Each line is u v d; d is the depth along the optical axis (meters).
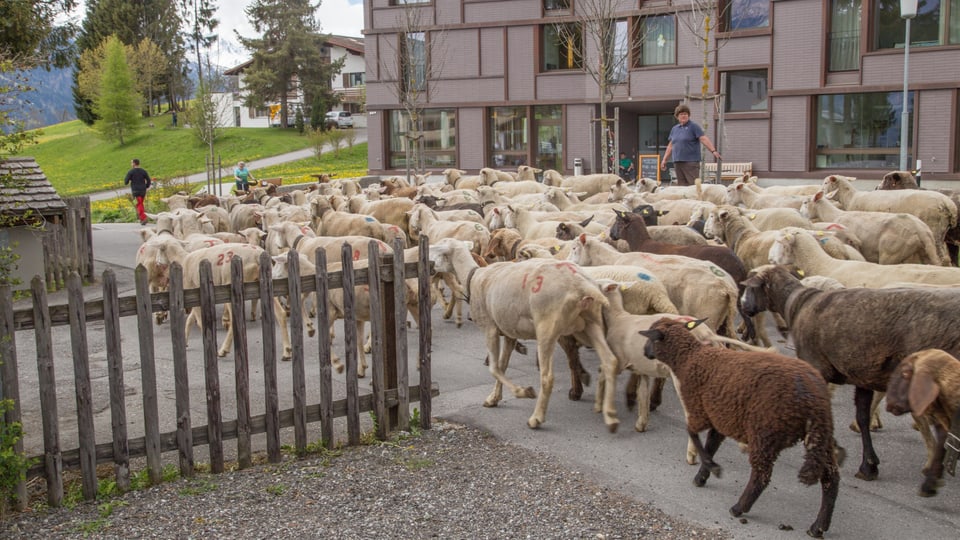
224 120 78.06
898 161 27.75
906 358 5.91
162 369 10.69
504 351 8.97
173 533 6.07
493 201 18.91
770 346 9.58
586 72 32.66
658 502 6.46
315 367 10.59
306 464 7.41
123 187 53.03
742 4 29.94
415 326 12.52
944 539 5.80
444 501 6.53
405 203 17.34
